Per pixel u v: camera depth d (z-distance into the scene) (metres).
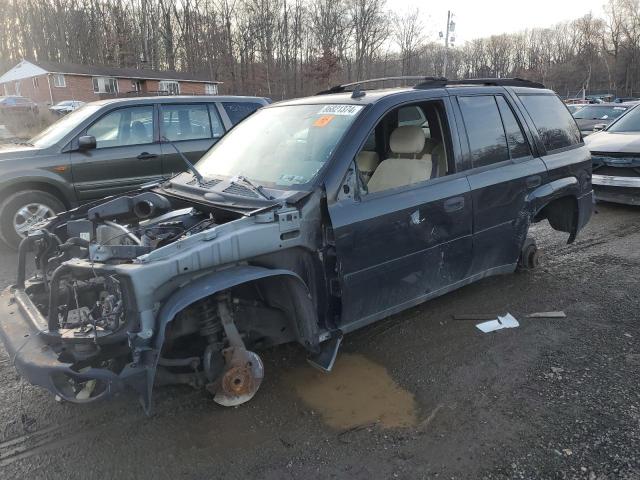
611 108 16.56
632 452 2.76
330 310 3.42
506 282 5.25
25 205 6.43
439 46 64.62
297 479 2.63
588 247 6.45
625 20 80.75
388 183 4.19
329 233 3.26
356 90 3.91
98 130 6.86
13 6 67.62
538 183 4.72
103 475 2.66
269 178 3.54
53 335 2.71
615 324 4.30
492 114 4.50
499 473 2.64
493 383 3.46
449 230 3.97
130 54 59.88
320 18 56.47
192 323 3.08
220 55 55.31
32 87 53.53
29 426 3.05
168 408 3.21
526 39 94.06
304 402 3.27
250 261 3.08
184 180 4.08
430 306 4.71
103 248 2.79
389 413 3.16
